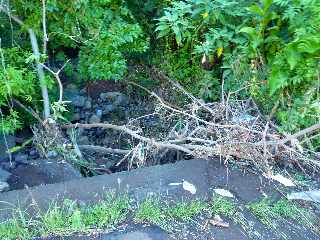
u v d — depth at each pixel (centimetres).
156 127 354
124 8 317
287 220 238
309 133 295
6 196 241
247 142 274
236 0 328
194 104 308
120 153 341
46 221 218
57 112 319
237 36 328
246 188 257
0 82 278
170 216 229
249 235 225
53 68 371
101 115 398
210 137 296
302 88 299
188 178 260
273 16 306
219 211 236
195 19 340
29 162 305
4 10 291
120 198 238
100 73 320
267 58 319
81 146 337
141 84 405
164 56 385
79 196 242
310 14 294
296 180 269
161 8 386
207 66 363
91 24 304
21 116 334
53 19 309
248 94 319
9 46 321
